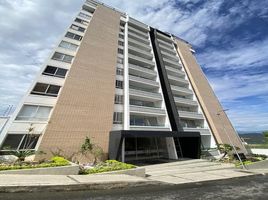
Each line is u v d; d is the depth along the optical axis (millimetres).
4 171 12523
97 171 16484
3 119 23062
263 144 50312
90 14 40438
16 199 8789
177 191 13250
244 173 23172
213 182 17312
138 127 31281
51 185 10344
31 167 13914
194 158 34281
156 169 23516
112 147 26219
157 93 38156
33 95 24688
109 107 30141
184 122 42875
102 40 36219
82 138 25438
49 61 28172
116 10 47094
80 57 30766
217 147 38625
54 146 22953
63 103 25828
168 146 34812
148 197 11250
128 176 15742
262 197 12656
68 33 33156
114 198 10531
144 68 40062
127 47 40344
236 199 11984
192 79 51344
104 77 32125
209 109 47531
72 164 16078
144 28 52031
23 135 22234
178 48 58625
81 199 9828
